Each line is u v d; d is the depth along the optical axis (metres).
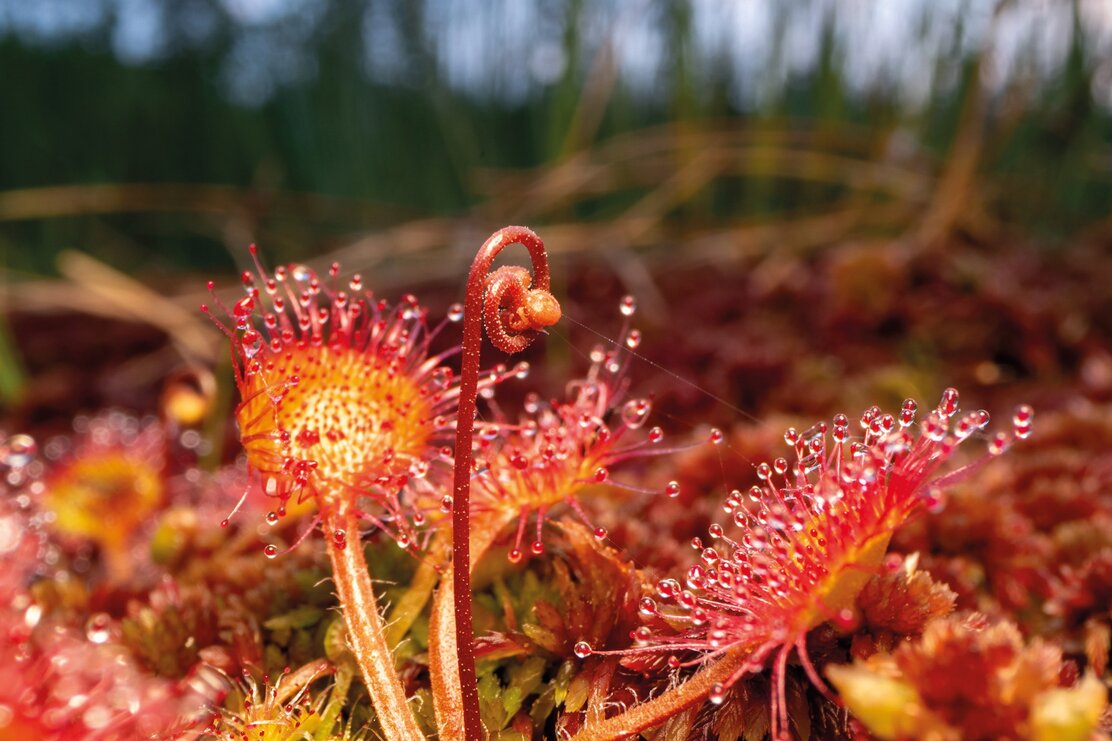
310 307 0.06
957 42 0.20
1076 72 0.20
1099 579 0.06
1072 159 0.21
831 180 0.21
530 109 0.26
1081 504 0.08
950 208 0.17
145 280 0.22
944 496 0.07
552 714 0.05
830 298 0.15
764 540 0.05
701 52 0.22
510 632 0.05
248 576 0.06
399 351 0.06
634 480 0.08
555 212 0.22
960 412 0.12
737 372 0.12
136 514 0.08
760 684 0.05
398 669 0.05
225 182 0.29
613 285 0.18
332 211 0.25
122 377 0.15
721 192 0.23
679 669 0.05
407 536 0.05
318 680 0.06
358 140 0.26
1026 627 0.07
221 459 0.11
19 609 0.05
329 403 0.05
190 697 0.05
